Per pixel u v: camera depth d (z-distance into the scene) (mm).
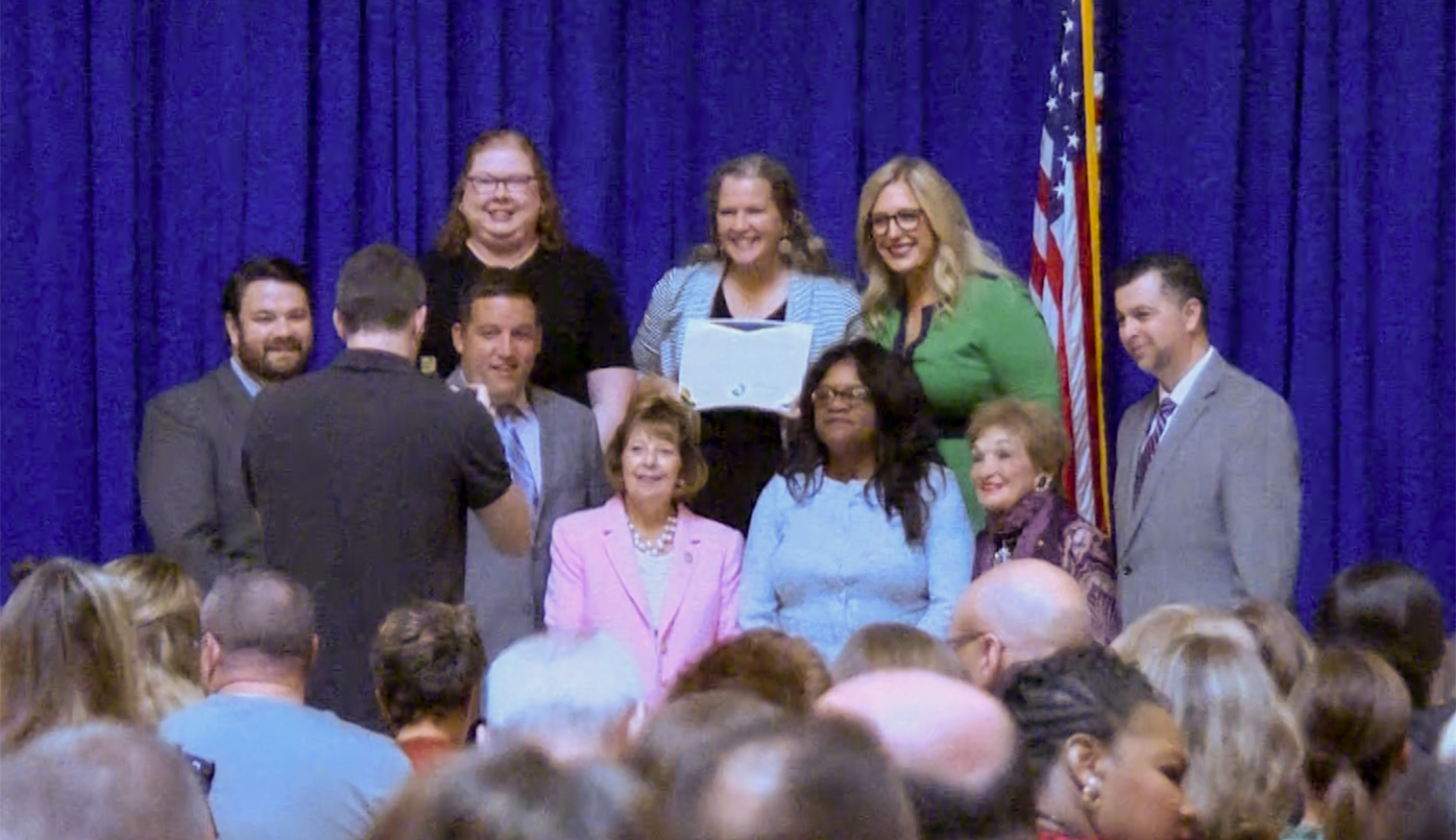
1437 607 5852
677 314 8836
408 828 2467
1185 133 10031
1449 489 10148
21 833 2596
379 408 6758
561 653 4594
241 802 4770
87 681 4836
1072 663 3967
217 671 5258
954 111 10172
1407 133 10023
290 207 9766
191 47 9805
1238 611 5863
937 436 8219
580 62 10008
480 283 8227
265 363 8398
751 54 10148
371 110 9875
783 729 2746
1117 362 10117
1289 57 10023
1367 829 4312
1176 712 4602
